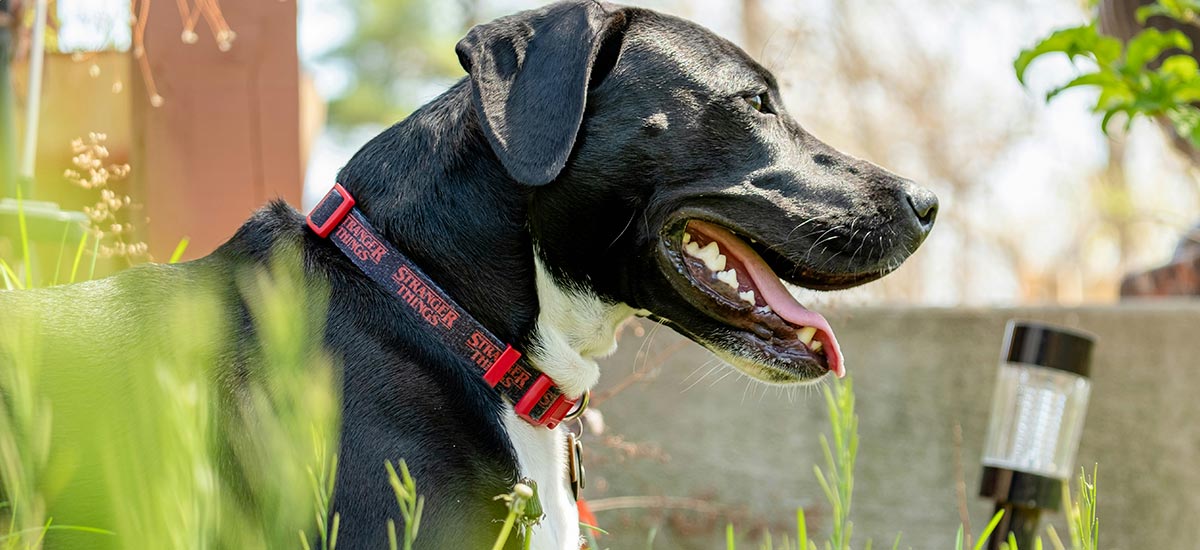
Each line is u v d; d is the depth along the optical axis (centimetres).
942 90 1359
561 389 265
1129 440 463
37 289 250
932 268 1295
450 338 252
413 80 1978
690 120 267
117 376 233
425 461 236
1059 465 357
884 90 1355
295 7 416
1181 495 457
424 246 258
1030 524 356
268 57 414
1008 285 1320
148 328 241
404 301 253
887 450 479
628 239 266
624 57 268
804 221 268
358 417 236
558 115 247
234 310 246
